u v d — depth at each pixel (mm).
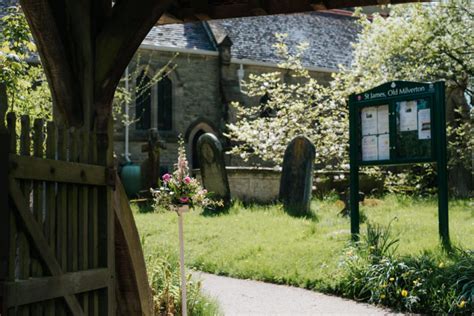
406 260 7684
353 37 34281
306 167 14898
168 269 6816
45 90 9703
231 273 9297
